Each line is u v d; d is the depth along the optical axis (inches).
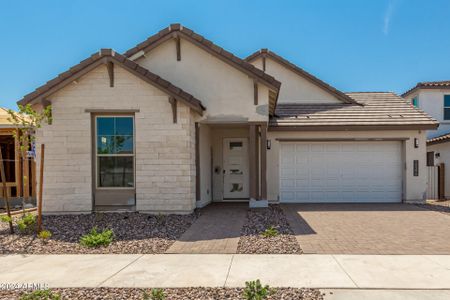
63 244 298.0
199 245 292.2
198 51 471.2
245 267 234.8
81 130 414.6
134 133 418.3
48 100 414.0
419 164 547.8
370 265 236.7
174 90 407.5
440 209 479.5
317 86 652.1
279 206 515.5
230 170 577.6
